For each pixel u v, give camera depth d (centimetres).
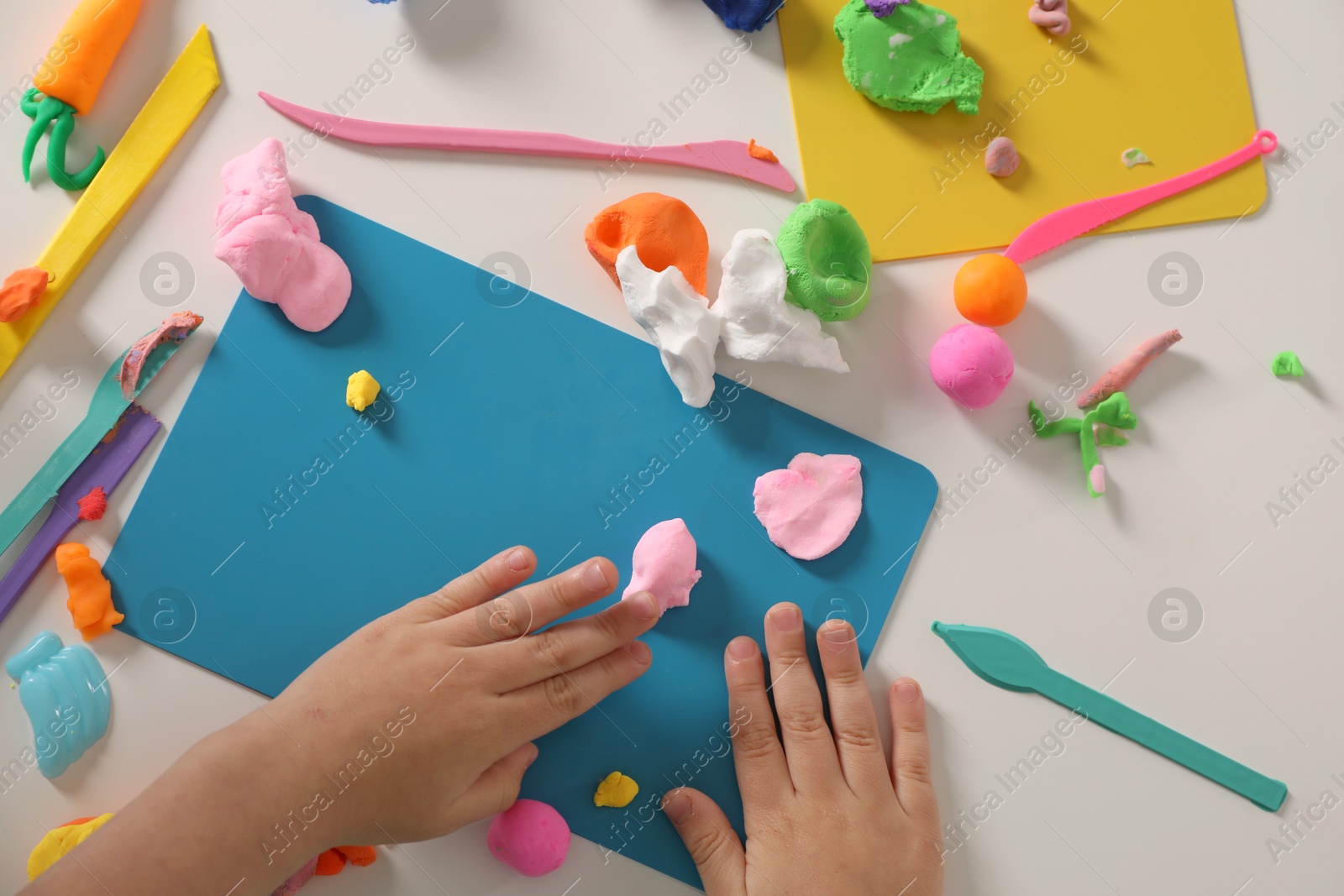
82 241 122
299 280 119
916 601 122
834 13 124
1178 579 123
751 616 121
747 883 114
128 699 120
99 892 96
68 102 121
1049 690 122
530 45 124
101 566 121
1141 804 123
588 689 111
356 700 106
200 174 124
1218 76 125
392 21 124
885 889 112
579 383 122
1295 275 125
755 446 122
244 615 120
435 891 120
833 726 119
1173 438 124
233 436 122
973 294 117
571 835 119
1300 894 122
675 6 124
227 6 124
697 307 115
